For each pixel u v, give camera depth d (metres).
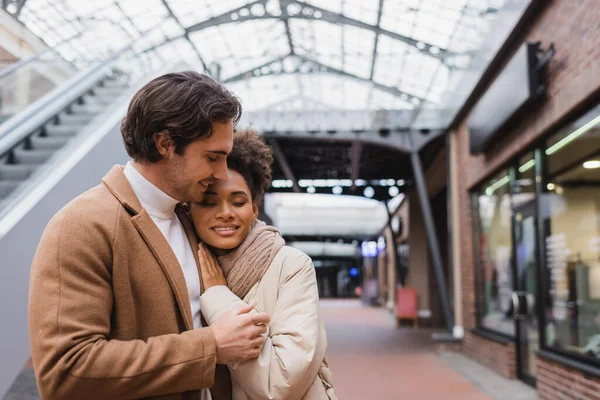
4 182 3.62
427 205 10.39
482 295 8.67
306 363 1.25
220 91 1.21
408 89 13.66
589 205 4.68
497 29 6.62
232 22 12.82
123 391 1.04
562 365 5.09
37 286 1.06
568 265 5.24
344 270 46.12
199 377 1.11
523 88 5.54
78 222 1.12
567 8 4.77
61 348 1.00
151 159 1.21
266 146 1.56
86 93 6.71
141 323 1.19
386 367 8.05
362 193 17.14
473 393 6.07
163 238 1.25
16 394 3.45
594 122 4.50
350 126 10.55
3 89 4.93
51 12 9.36
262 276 1.38
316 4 11.76
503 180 7.43
